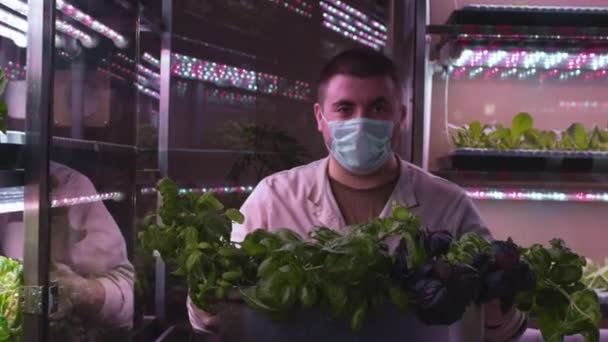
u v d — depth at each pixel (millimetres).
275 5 3373
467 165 2576
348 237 788
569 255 915
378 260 774
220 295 819
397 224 824
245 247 850
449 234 844
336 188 1674
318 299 786
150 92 3180
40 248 1377
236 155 3369
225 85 3482
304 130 3393
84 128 1692
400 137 2555
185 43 3312
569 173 2553
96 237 1742
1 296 1406
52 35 1401
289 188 1699
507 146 2688
